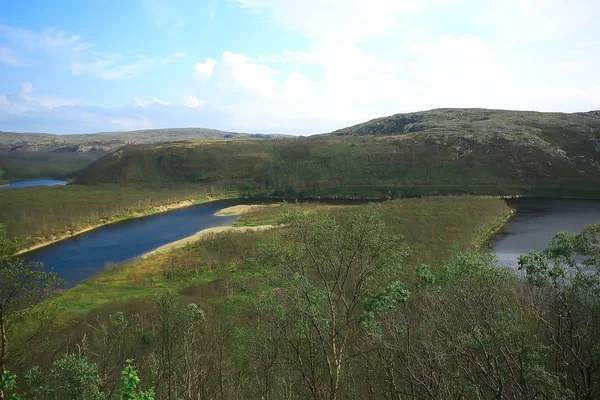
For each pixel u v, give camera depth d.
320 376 16.58
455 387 13.16
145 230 85.12
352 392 16.94
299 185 138.88
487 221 73.19
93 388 11.62
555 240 13.48
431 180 128.50
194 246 65.50
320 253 16.27
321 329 15.16
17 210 84.94
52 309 20.84
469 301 14.05
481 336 12.57
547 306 15.09
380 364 15.77
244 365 18.50
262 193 136.88
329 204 113.38
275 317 15.62
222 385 18.05
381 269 15.45
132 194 118.00
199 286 44.31
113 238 78.00
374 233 15.69
